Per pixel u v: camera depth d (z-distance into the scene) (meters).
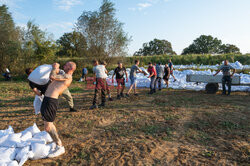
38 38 18.94
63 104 7.11
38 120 5.17
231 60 21.02
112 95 8.82
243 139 3.62
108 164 2.84
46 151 3.02
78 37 19.80
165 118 5.00
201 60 23.03
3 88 11.59
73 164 2.87
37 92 4.39
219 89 9.73
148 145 3.44
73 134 4.06
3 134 3.18
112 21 18.70
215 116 5.05
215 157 2.98
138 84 12.06
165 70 10.70
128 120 4.95
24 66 19.78
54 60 19.30
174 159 2.95
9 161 2.64
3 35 19.86
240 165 2.74
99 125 4.65
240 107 5.90
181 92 9.34
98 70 6.31
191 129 4.22
